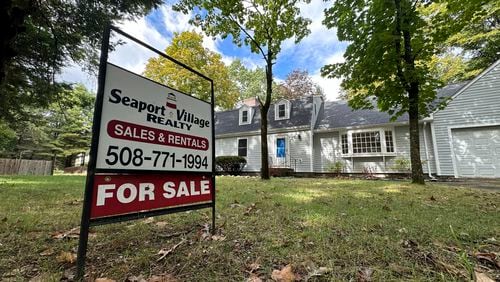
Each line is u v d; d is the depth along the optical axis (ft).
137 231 7.08
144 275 4.46
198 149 7.61
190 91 58.34
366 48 22.49
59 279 4.27
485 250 5.51
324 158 44.27
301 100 50.96
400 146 37.35
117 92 5.52
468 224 7.64
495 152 30.58
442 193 15.29
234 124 56.65
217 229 7.34
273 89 87.56
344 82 24.80
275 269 4.71
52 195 13.74
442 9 27.45
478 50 47.88
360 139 40.40
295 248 5.72
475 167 31.32
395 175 35.70
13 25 10.24
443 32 20.49
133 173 5.66
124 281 4.23
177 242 6.20
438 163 33.32
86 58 19.72
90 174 4.82
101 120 5.13
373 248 5.65
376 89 23.47
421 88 21.85
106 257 5.27
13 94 19.31
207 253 5.49
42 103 21.56
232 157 48.42
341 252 5.43
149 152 6.11
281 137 47.62
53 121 73.82
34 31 16.56
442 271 4.52
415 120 21.86
